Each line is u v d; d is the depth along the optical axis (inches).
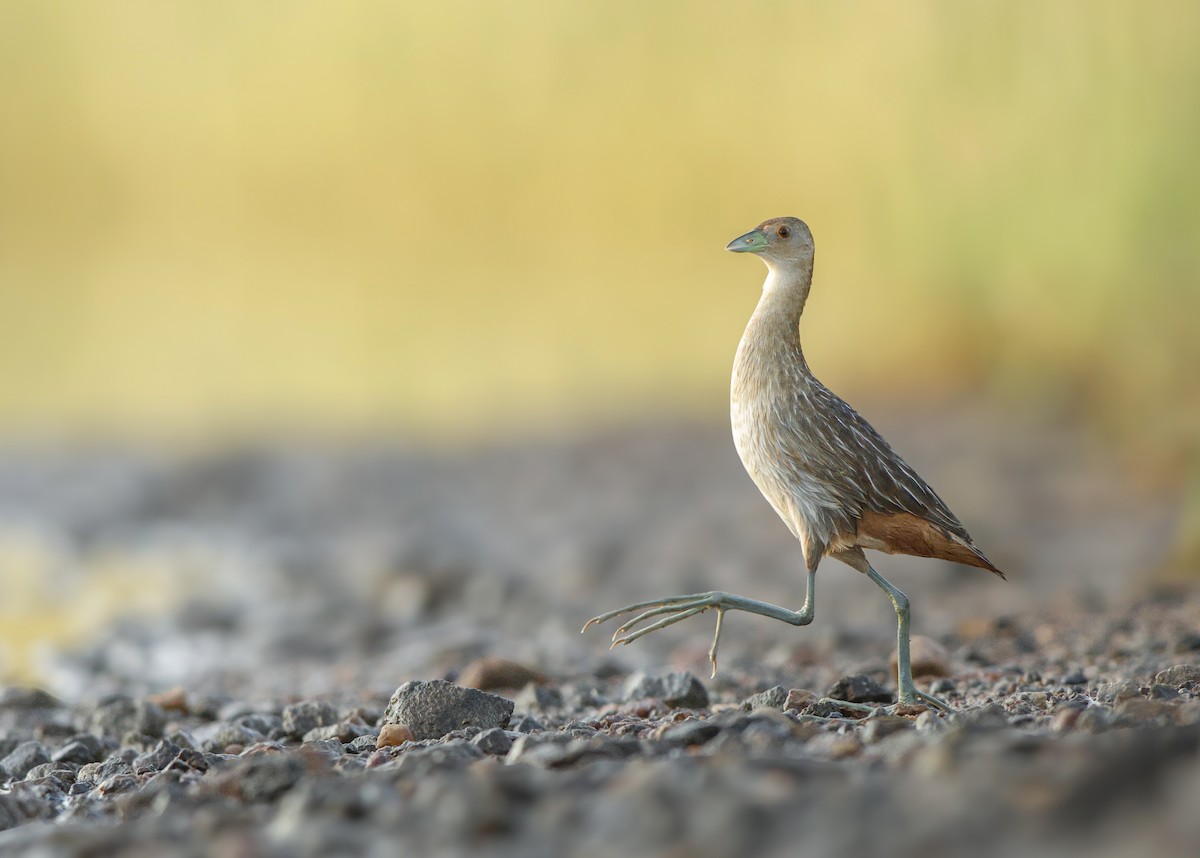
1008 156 733.9
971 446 670.5
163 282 1342.3
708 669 343.6
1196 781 132.5
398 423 832.3
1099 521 533.0
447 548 577.9
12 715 309.3
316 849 149.3
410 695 251.1
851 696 257.6
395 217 1374.3
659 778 158.7
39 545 609.6
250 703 319.9
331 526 635.5
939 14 789.9
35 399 890.1
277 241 1453.0
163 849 157.8
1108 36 657.6
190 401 888.3
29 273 1378.0
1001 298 746.8
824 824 138.9
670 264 1193.4
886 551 257.4
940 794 141.8
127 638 462.3
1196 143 605.6
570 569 522.9
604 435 781.3
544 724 254.1
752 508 607.2
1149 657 295.4
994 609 414.6
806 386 255.8
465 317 1143.0
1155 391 604.4
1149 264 618.8
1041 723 200.8
